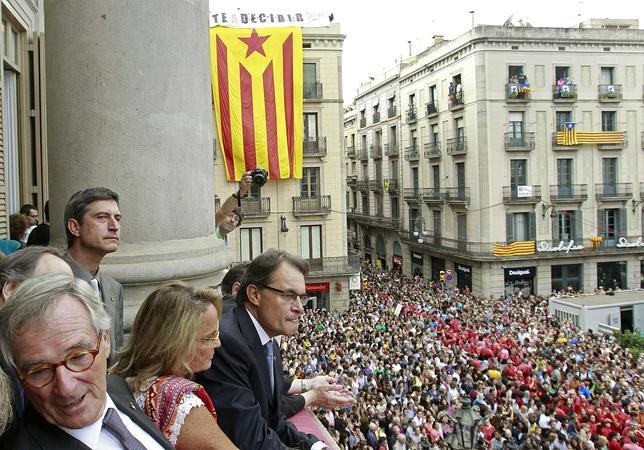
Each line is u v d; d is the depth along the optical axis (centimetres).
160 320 271
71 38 438
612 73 4047
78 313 189
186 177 465
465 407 1004
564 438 1247
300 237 3403
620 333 2614
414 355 1922
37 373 183
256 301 345
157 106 445
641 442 1341
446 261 4359
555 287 4025
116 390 231
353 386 1475
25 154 1266
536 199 3928
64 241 448
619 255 4069
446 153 4353
